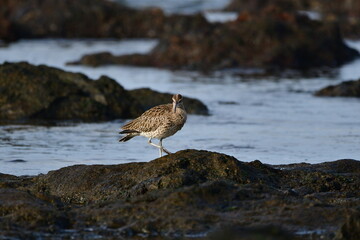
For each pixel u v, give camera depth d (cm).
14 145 1798
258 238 991
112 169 1277
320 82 3034
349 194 1220
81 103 2194
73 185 1252
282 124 2122
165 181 1162
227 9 5616
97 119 2180
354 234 992
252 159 1658
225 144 1836
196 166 1208
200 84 2956
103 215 1081
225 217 1046
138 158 1669
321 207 1068
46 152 1723
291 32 3681
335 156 1695
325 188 1267
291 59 3550
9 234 1021
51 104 2177
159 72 3347
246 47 3594
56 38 4538
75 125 2095
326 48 3672
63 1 4656
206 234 1015
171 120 1437
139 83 2972
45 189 1266
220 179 1166
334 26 3778
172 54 3578
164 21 4625
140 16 4675
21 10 4612
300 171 1311
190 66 3516
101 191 1216
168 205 1077
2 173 1388
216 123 2139
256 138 1916
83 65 3494
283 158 1669
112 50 4012
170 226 1037
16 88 2186
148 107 2291
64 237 1032
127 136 1527
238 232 1011
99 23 4634
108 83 2278
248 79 3128
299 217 1041
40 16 4578
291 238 999
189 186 1113
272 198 1094
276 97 2623
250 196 1102
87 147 1789
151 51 3678
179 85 2922
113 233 1039
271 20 3684
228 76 3225
